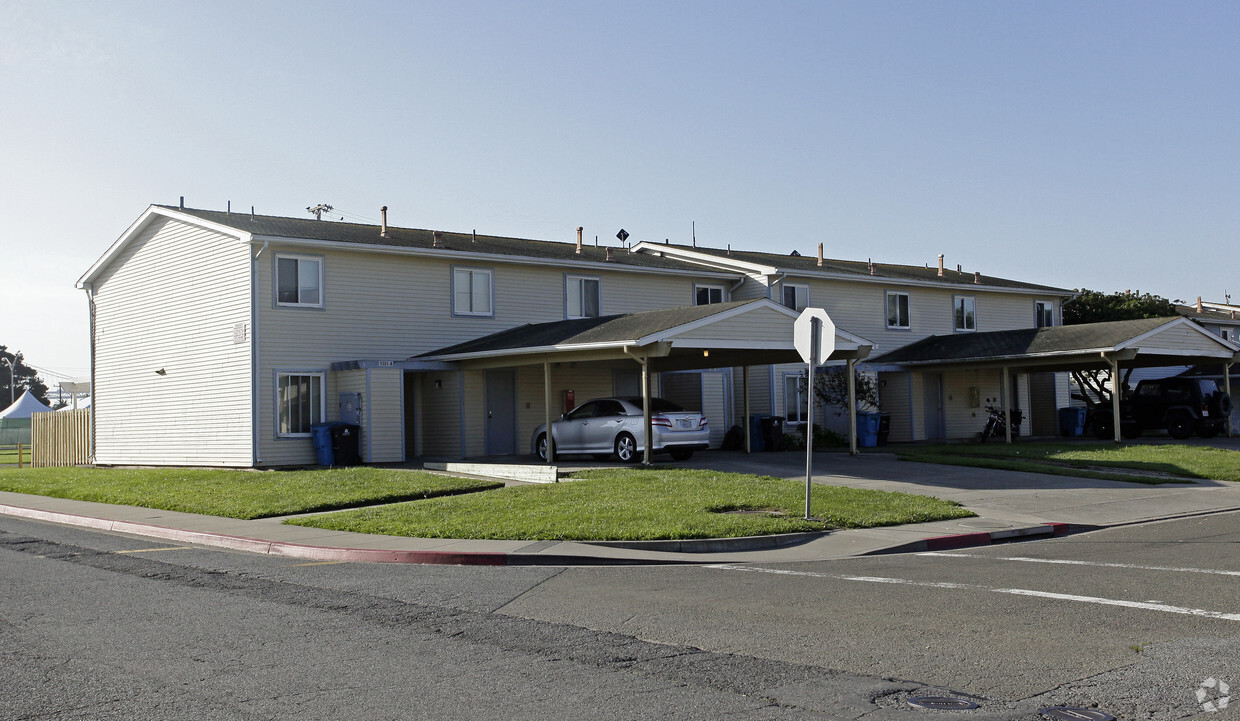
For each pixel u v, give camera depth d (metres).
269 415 24.14
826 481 19.81
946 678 6.55
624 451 23.28
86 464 30.81
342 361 25.23
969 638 7.65
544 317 29.00
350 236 26.27
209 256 25.64
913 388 34.81
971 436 37.06
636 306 30.86
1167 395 31.81
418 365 25.48
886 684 6.42
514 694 6.29
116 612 9.00
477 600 9.53
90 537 15.17
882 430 32.16
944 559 12.07
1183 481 19.75
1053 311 41.59
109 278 29.98
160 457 27.39
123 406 29.09
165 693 6.37
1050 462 23.56
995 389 37.94
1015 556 12.18
